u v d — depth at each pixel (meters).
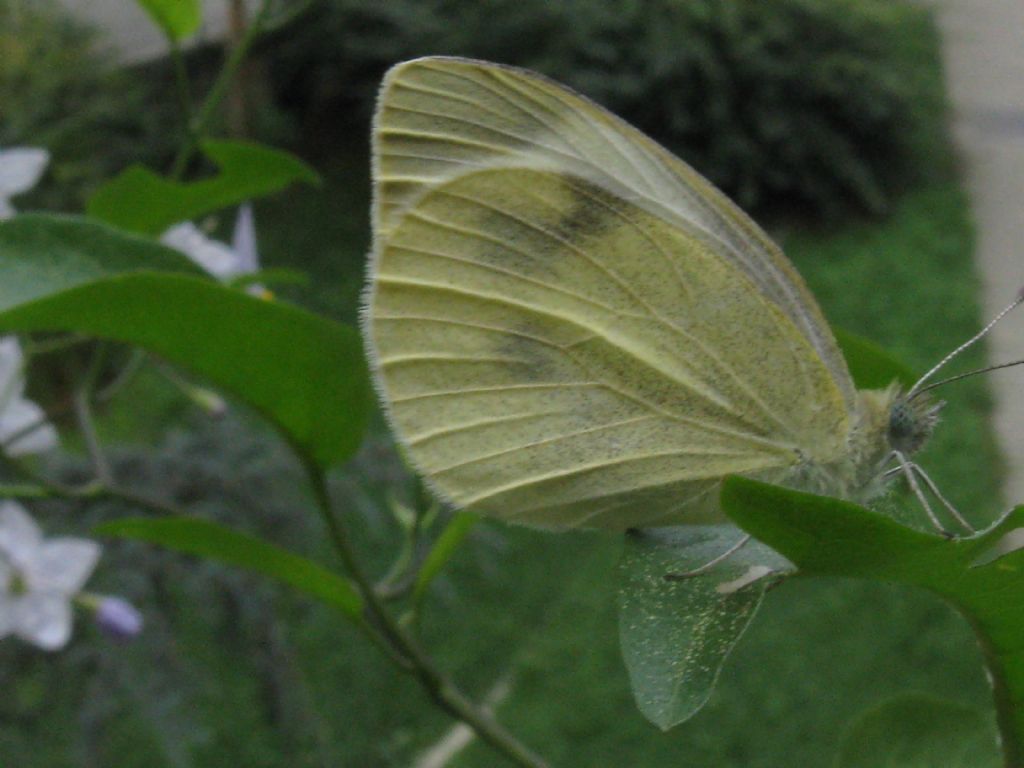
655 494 0.07
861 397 0.07
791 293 0.07
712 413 0.07
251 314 0.06
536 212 0.06
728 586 0.05
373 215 0.06
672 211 0.07
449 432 0.07
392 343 0.07
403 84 0.06
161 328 0.06
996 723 0.05
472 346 0.07
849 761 0.06
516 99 0.07
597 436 0.07
